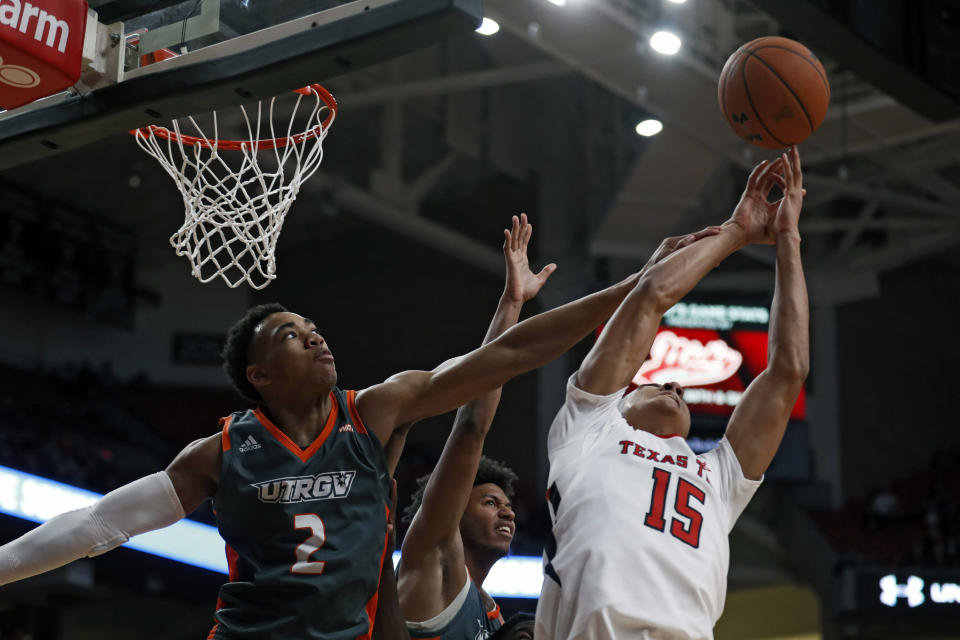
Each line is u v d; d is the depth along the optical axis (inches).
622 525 102.2
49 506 470.6
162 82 130.5
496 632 121.2
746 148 503.2
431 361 728.3
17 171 638.5
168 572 499.8
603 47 439.5
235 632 96.2
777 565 620.7
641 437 108.4
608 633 97.7
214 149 157.8
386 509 102.2
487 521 139.9
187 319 725.9
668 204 566.9
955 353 698.2
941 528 590.9
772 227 120.9
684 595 101.3
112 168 642.8
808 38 243.0
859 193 584.7
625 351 110.1
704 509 106.3
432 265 746.8
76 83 135.2
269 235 153.3
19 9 123.0
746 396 115.8
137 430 647.8
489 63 631.2
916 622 515.5
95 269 679.1
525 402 692.7
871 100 486.3
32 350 668.1
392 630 102.1
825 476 653.9
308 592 95.8
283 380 103.1
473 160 684.7
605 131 621.6
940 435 681.0
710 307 578.9
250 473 100.6
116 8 134.5
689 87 457.7
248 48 125.9
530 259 690.2
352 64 122.6
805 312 117.1
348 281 753.0
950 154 553.6
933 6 259.8
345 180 665.0
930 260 709.3
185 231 151.6
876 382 681.6
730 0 449.7
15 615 573.3
